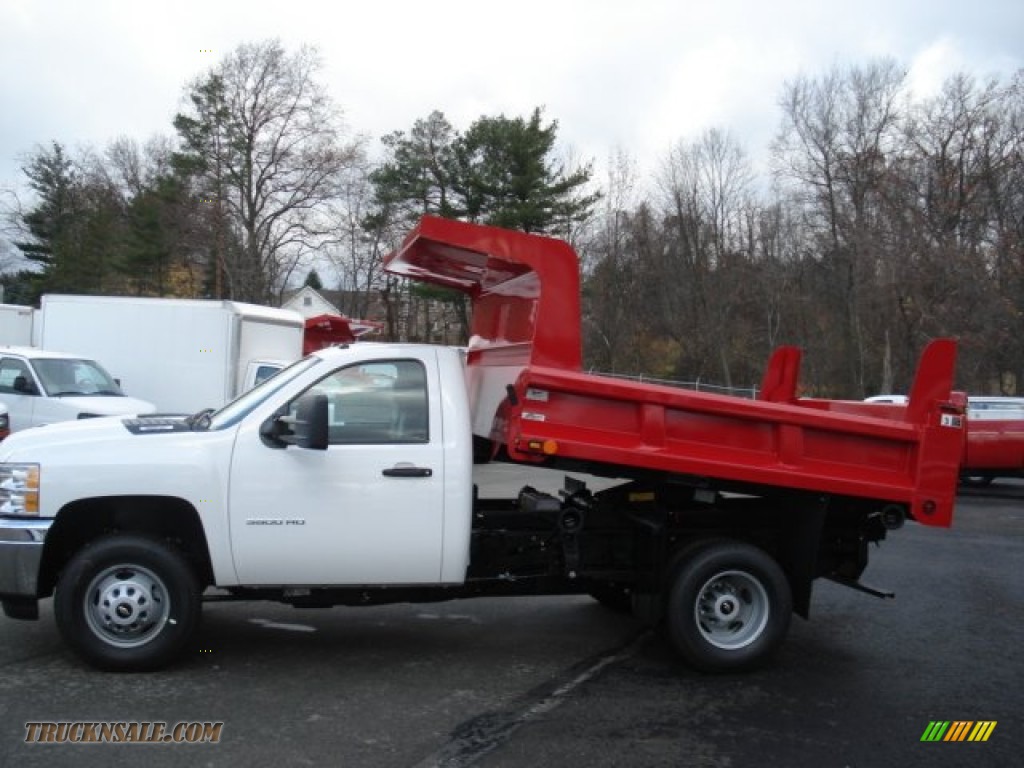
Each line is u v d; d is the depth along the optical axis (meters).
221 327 16.50
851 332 43.47
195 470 5.13
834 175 43.88
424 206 47.59
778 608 5.64
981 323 31.62
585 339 51.12
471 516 5.53
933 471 5.76
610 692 5.20
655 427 5.40
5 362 12.91
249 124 45.28
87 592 5.10
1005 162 34.25
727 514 6.04
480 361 6.94
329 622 6.56
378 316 65.38
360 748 4.24
